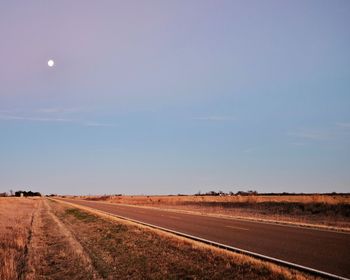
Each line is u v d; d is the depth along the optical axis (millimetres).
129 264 12508
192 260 12516
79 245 17234
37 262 13797
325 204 36594
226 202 52469
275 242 15805
